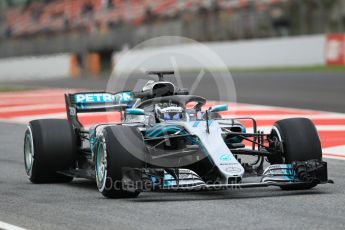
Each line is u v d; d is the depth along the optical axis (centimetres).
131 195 2619
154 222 2166
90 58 15575
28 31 18350
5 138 4891
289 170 2639
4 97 8412
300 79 9056
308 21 11975
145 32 14500
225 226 2088
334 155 3731
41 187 3008
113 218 2247
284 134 2708
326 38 10888
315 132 2711
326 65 10894
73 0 17488
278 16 12338
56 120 3156
